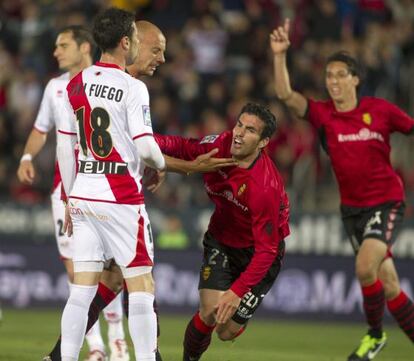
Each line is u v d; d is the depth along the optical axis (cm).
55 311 5225
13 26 6881
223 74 6562
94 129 2373
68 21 6581
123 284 2706
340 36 6606
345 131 3228
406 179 5888
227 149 2586
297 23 6619
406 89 6406
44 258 5306
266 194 2488
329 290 5097
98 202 2356
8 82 6394
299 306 5112
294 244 5150
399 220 3216
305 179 5816
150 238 2403
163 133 6006
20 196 5734
